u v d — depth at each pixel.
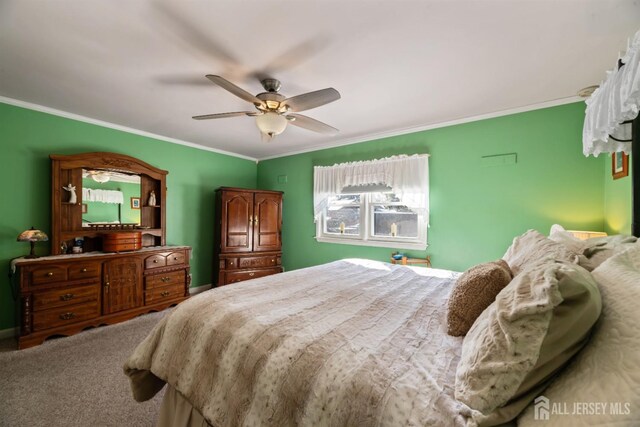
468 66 1.90
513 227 2.67
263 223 4.18
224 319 1.23
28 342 2.33
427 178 3.14
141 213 3.44
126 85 2.22
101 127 3.14
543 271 0.74
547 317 0.63
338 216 4.09
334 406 0.79
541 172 2.53
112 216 3.19
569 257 1.17
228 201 3.94
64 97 2.48
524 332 0.64
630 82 1.01
